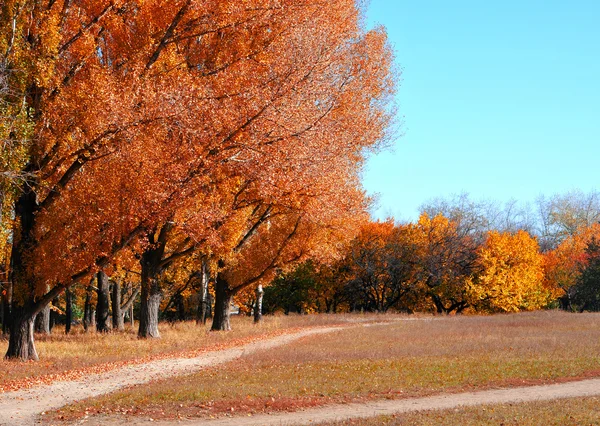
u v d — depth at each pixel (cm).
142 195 2022
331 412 1329
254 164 2250
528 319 4125
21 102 1939
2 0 1917
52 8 2062
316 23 2484
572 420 1161
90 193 2045
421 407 1367
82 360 2153
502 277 5831
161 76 2225
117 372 1925
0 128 1795
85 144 2011
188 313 5906
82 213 2061
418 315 5116
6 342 2794
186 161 2084
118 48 2344
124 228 2089
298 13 2461
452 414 1230
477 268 6038
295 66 2317
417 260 6041
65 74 2156
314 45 2384
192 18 2311
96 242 2050
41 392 1584
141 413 1316
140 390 1548
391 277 6038
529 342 2608
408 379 1689
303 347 2542
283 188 2442
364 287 6175
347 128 2820
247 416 1293
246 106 2183
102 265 2150
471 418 1184
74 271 2083
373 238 6162
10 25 1919
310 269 5941
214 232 2441
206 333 3319
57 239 2070
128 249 2311
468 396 1506
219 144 2127
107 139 1984
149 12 2269
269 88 2250
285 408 1369
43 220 2092
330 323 4203
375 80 2995
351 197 3138
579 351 2294
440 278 5931
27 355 2128
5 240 2219
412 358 2128
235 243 2991
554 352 2266
